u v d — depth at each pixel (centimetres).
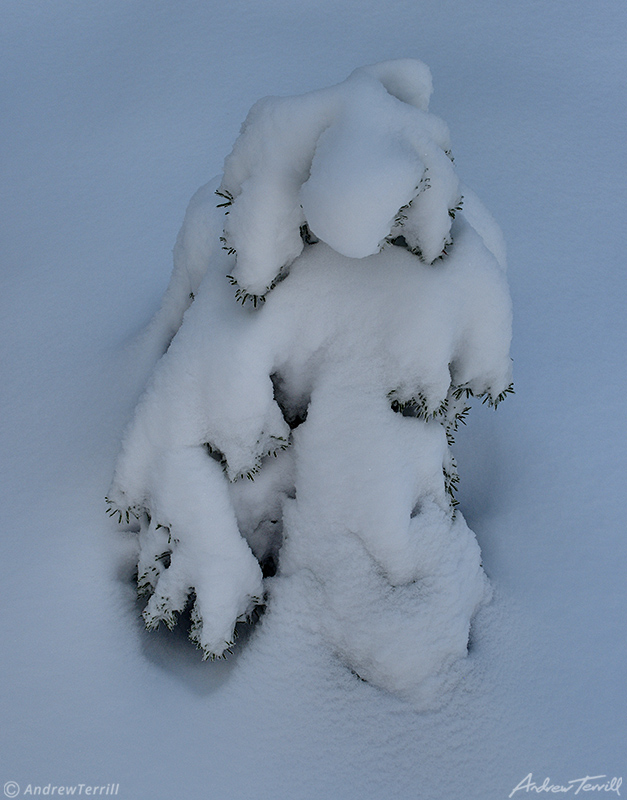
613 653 375
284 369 338
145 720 342
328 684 349
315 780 330
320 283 321
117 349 489
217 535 328
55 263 600
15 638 363
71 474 421
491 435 482
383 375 326
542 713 350
